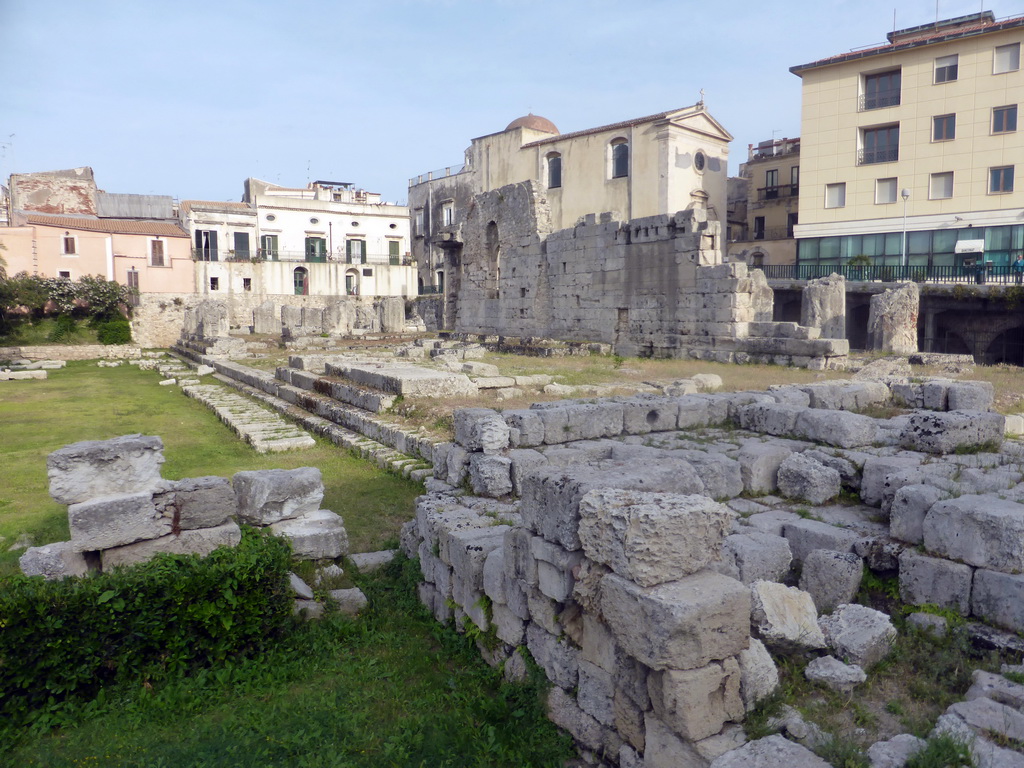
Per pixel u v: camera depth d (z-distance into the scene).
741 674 4.35
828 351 21.02
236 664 5.88
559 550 5.01
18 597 5.18
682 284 25.48
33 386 26.48
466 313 38.06
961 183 34.56
